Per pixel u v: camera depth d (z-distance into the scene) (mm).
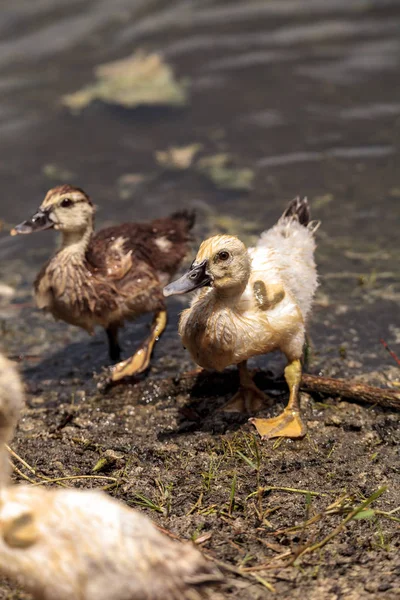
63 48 20797
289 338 9883
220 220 15219
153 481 8961
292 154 17234
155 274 11586
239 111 18609
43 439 9844
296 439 9531
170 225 12344
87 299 11000
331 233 14586
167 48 20766
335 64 19984
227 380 10852
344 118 18250
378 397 9922
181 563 6066
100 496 6238
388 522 8141
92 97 18953
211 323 9477
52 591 6004
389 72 19672
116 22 21781
